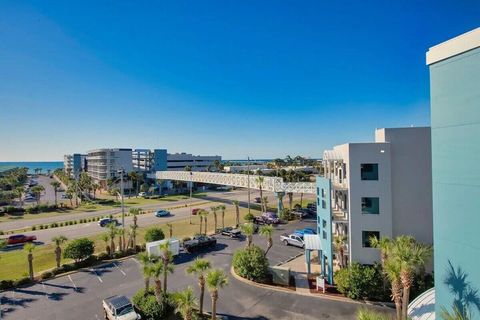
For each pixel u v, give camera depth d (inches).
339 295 941.8
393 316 811.4
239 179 2701.8
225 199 3398.1
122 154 5093.5
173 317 821.2
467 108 446.6
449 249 480.4
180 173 3772.1
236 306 886.4
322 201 1103.6
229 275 1127.0
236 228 1818.4
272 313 844.6
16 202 3474.4
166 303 849.5
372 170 1011.3
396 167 1007.6
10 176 5492.1
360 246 1005.2
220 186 4864.7
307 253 1098.1
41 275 1121.4
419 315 666.2
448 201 481.1
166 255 903.1
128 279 1109.7
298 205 2458.2
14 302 934.4
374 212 1003.3
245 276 1082.1
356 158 1010.1
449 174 478.0
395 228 1006.4
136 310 829.2
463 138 453.7
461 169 457.7
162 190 4301.2
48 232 1900.8
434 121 503.2
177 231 1850.4
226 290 995.3
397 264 638.5
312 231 1649.9
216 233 1775.3
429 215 993.5
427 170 995.9
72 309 887.1
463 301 454.6
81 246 1239.5
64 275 1151.0
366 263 999.6
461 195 458.6
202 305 826.2
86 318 837.2
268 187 2337.6
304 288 1000.9
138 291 938.1
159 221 2185.0
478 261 432.8
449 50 469.7
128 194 4156.0
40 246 1577.3
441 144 490.9
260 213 2401.6
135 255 1379.2
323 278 973.2
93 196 3905.0
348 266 991.6
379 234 995.3
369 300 901.8
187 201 3299.7
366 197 1003.9
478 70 430.6
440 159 494.3
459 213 462.6
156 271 816.3
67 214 2603.3
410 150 1003.3
